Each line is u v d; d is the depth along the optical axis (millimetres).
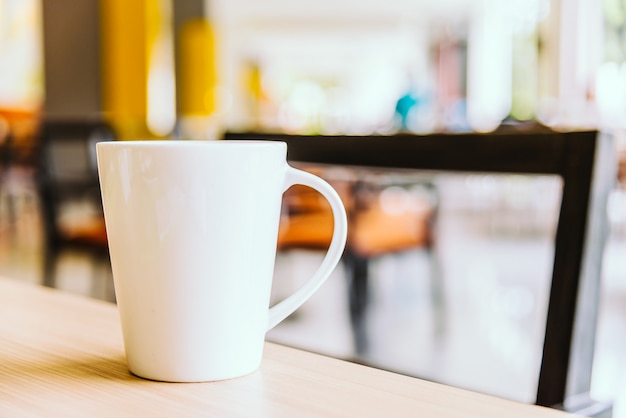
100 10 6070
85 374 373
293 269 3021
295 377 361
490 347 2215
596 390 1781
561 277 626
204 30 7461
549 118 5359
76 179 2242
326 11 11984
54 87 6168
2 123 5191
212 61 7504
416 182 1953
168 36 7426
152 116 6688
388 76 17469
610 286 3043
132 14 6121
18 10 6523
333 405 316
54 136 2182
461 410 307
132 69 6164
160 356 357
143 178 349
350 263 2051
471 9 11055
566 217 638
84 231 2115
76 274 3258
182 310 354
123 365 390
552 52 6293
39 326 476
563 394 598
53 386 351
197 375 357
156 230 350
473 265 3584
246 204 359
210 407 316
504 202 5777
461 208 6055
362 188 1883
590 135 641
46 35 6125
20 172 5090
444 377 1874
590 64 5793
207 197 350
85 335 453
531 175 687
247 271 364
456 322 2508
